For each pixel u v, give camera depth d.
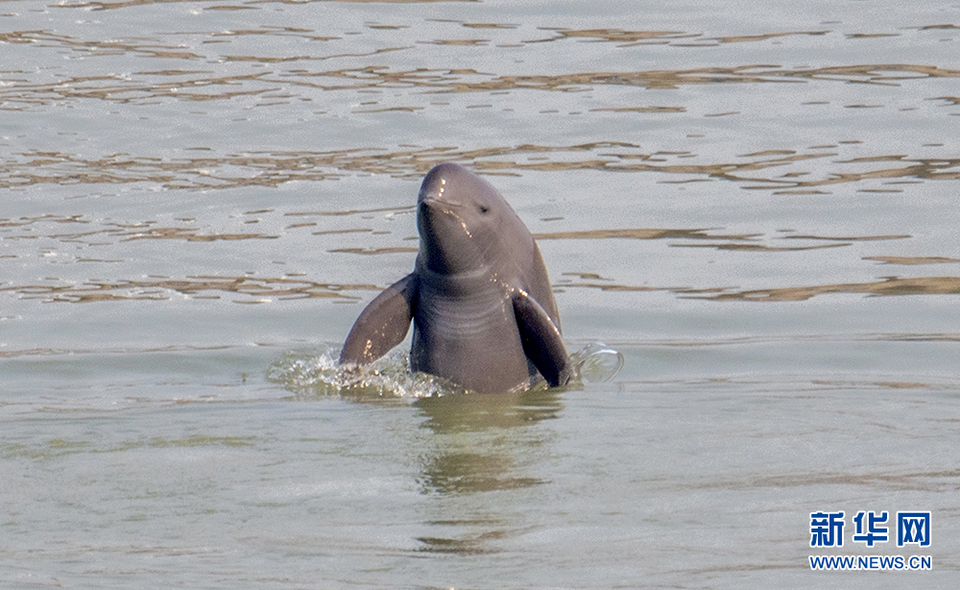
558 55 64.06
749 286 38.09
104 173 49.59
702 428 24.38
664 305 36.69
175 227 44.03
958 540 18.38
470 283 30.42
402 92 58.97
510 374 30.56
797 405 26.47
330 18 70.75
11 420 25.78
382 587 16.75
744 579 17.00
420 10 72.00
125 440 23.77
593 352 32.84
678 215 44.31
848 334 34.00
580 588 16.69
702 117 55.16
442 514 19.47
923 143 51.03
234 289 38.69
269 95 58.88
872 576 17.14
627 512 19.50
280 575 17.17
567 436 23.83
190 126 55.00
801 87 58.59
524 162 50.00
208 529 18.95
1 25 69.50
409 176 48.84
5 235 43.16
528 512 19.55
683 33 67.44
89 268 40.28
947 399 27.19
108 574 17.22
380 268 40.38
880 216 43.75
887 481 20.94
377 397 28.70
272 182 48.62
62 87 59.94
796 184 47.12
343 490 20.62
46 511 19.80
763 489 20.56
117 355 33.22
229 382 30.77
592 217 44.25
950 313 35.41
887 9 70.81
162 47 65.94
